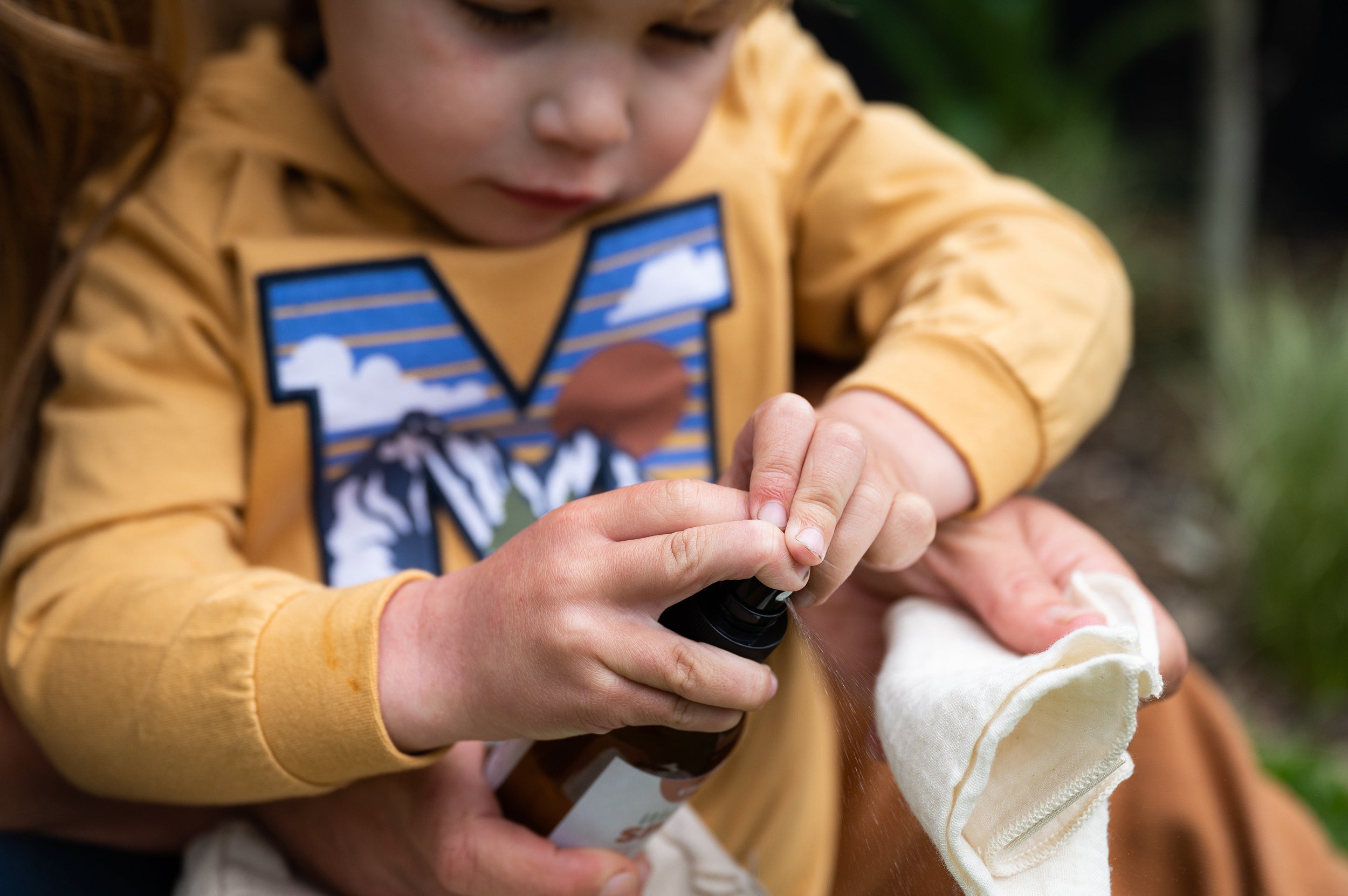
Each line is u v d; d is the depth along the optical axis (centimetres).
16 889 56
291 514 59
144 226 58
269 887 55
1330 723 129
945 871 47
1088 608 50
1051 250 61
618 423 62
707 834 59
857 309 66
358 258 59
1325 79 229
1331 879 66
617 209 62
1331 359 149
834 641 56
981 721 45
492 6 53
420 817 52
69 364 57
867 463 48
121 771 51
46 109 60
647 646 45
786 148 67
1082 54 235
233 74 61
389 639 49
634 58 54
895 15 209
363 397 59
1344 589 130
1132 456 169
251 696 49
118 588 52
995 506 55
